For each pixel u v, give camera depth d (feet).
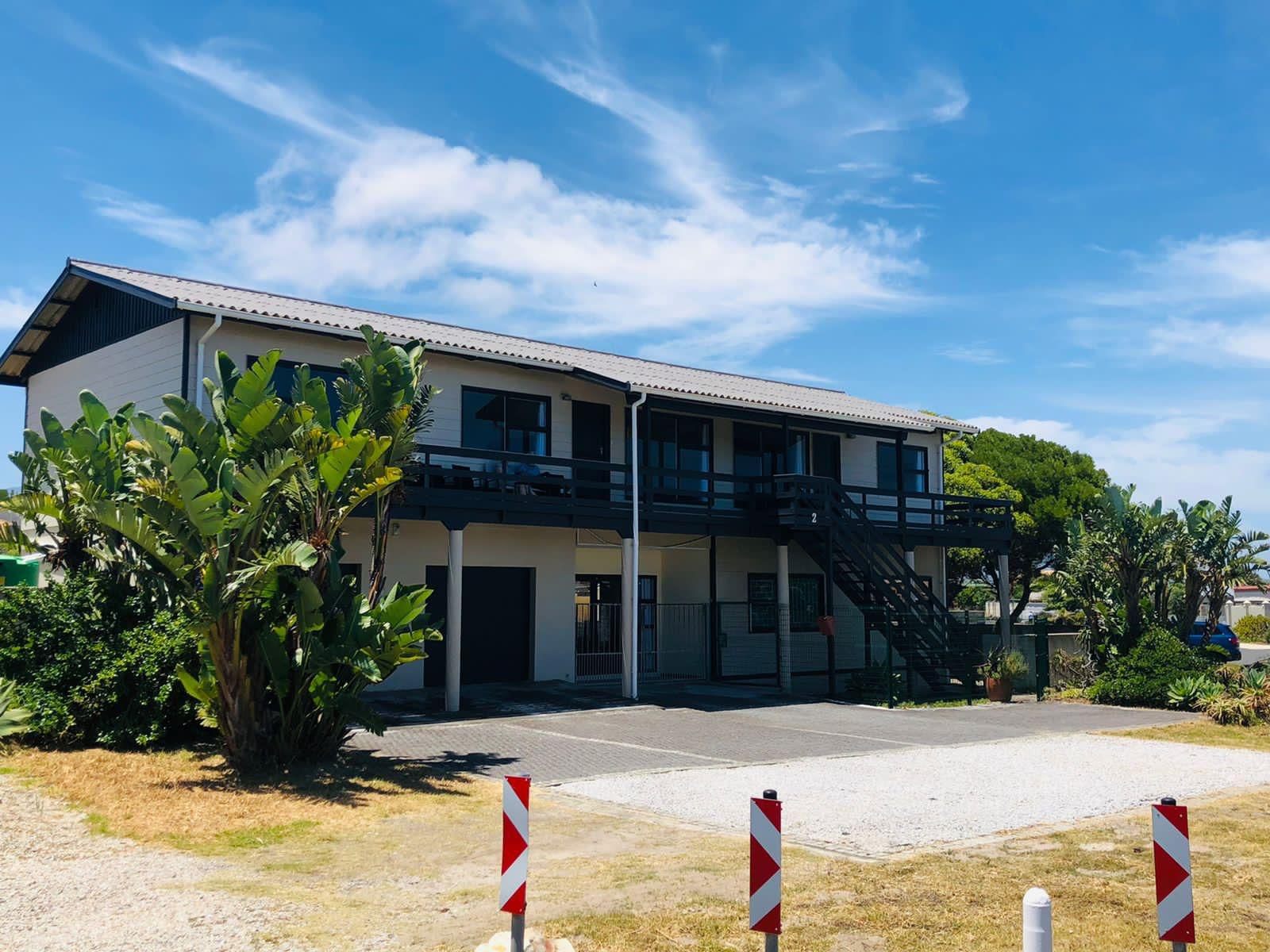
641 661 79.51
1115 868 26.66
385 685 63.31
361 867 26.20
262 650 37.27
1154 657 68.49
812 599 89.20
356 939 20.59
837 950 20.49
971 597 144.36
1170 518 73.10
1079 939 21.50
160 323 58.49
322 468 37.09
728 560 83.82
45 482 51.19
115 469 44.93
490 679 68.69
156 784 34.83
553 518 62.54
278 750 38.42
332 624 38.60
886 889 24.49
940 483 97.86
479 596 68.54
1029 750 47.93
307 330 56.95
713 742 48.52
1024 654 78.13
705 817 32.35
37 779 34.81
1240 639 155.74
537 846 28.48
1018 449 136.36
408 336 61.16
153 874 25.00
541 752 44.73
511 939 18.60
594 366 73.31
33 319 69.21
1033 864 26.94
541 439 70.69
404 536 64.49
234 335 57.06
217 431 37.96
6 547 46.09
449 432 65.46
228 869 25.67
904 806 34.35
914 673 74.59
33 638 41.78
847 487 76.69
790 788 37.40
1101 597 76.33
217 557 35.32
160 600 44.42
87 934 20.59
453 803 34.04
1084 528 82.79
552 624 71.56
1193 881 26.14
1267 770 43.06
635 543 65.26
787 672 72.49
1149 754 47.34
